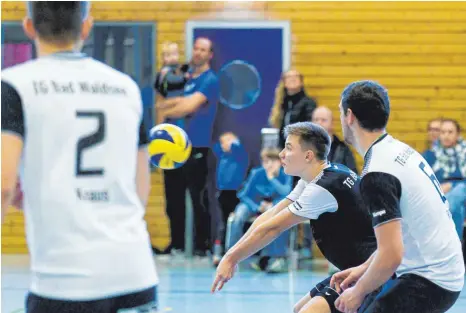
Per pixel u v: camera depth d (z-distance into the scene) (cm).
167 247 1379
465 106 1463
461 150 1244
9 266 1305
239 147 1337
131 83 374
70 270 335
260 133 1468
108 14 1475
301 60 1474
